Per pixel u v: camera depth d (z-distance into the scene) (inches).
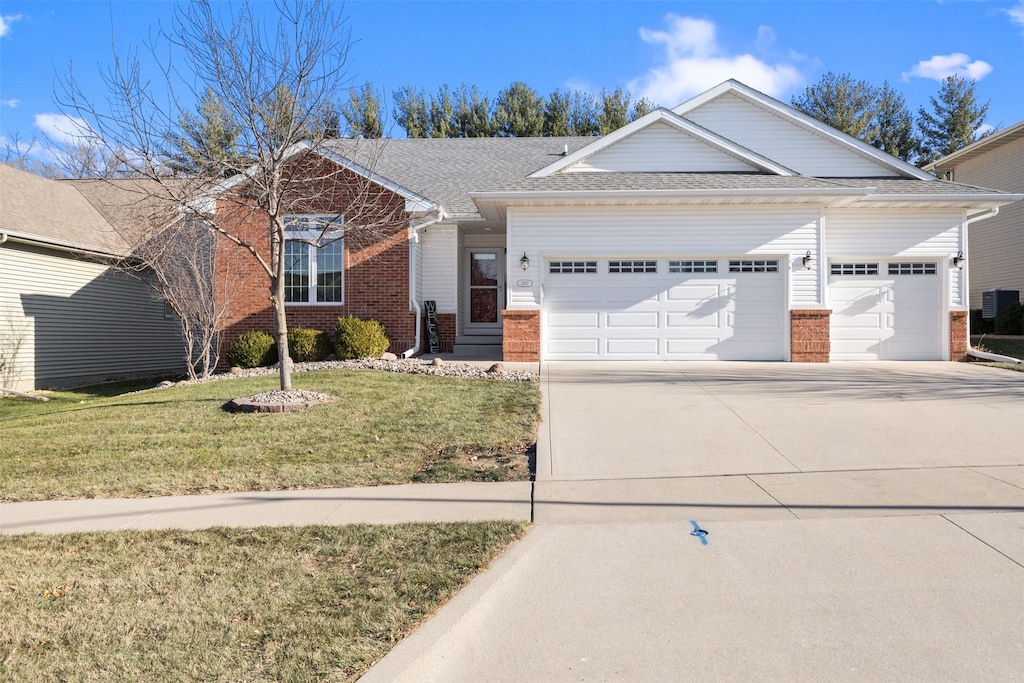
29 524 217.8
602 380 465.1
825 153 671.8
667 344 576.4
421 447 304.2
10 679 127.6
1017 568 170.6
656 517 213.5
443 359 608.7
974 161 962.7
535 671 132.0
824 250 565.9
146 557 187.0
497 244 740.0
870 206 583.5
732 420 343.3
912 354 592.4
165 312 807.7
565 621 150.8
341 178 597.0
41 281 629.0
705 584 166.9
